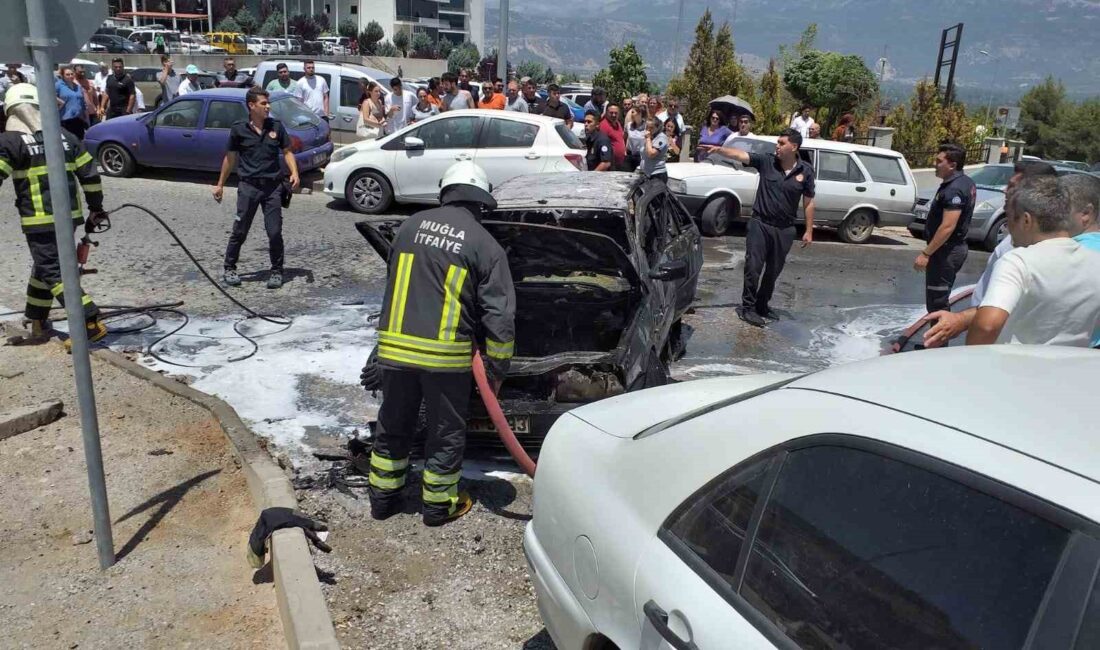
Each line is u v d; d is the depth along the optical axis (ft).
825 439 6.33
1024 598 4.89
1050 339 10.46
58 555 12.15
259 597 11.32
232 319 23.29
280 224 25.95
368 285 27.09
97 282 25.95
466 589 11.91
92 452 11.32
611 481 8.17
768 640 5.93
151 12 261.65
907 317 26.66
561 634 8.54
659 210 20.57
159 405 17.28
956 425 5.83
